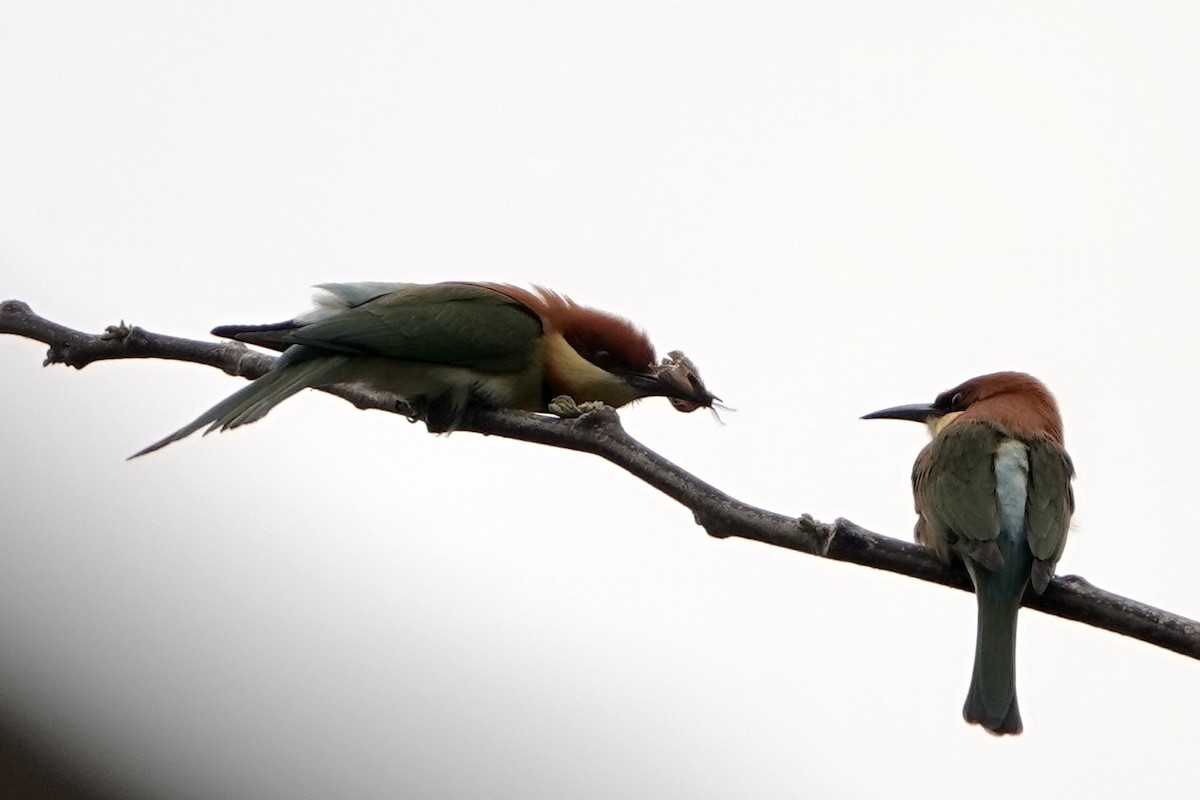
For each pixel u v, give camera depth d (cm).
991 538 909
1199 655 789
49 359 963
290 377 1021
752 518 777
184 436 858
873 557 782
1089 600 842
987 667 884
